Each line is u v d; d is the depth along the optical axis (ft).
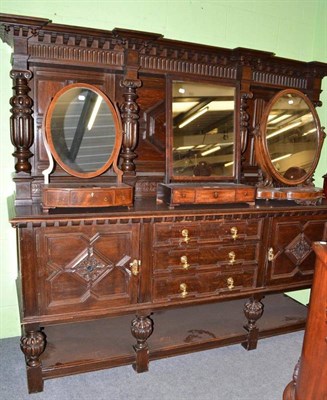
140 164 6.32
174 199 5.35
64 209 4.92
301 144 6.88
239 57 6.06
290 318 7.00
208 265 5.65
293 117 6.78
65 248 4.76
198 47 5.67
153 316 6.79
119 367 5.82
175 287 5.49
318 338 3.59
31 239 4.55
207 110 6.11
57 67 5.47
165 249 5.30
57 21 5.78
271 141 6.61
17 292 5.95
